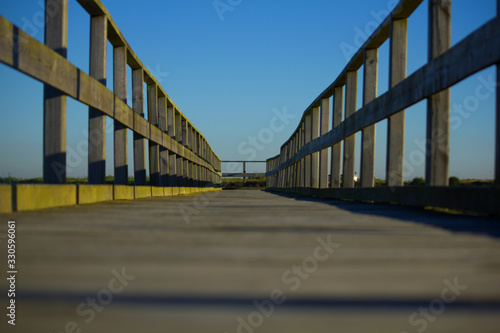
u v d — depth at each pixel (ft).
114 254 6.97
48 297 4.66
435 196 15.89
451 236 9.23
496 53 11.65
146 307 4.38
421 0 18.53
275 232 9.81
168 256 6.86
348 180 30.35
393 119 20.83
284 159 81.35
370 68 25.85
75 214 13.46
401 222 12.12
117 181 26.25
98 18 21.63
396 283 5.30
